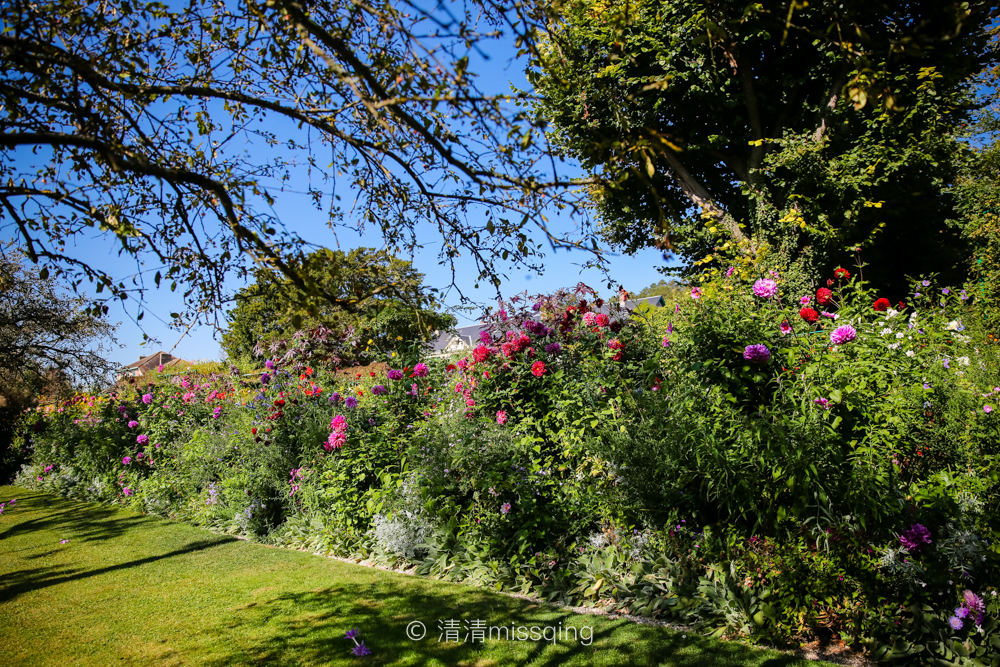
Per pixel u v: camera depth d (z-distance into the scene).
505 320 5.14
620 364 4.21
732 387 3.47
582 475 4.07
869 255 11.31
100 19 2.68
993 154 12.70
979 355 4.03
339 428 5.34
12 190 2.31
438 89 2.10
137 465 8.66
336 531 5.37
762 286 3.69
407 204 2.98
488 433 4.44
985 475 2.97
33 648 3.61
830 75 10.24
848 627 2.84
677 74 9.76
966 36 9.17
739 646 2.99
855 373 3.10
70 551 6.14
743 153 12.15
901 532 2.88
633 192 10.66
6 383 12.33
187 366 10.08
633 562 3.67
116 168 2.03
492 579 4.23
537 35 2.42
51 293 10.59
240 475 6.35
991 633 2.61
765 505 3.23
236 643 3.50
